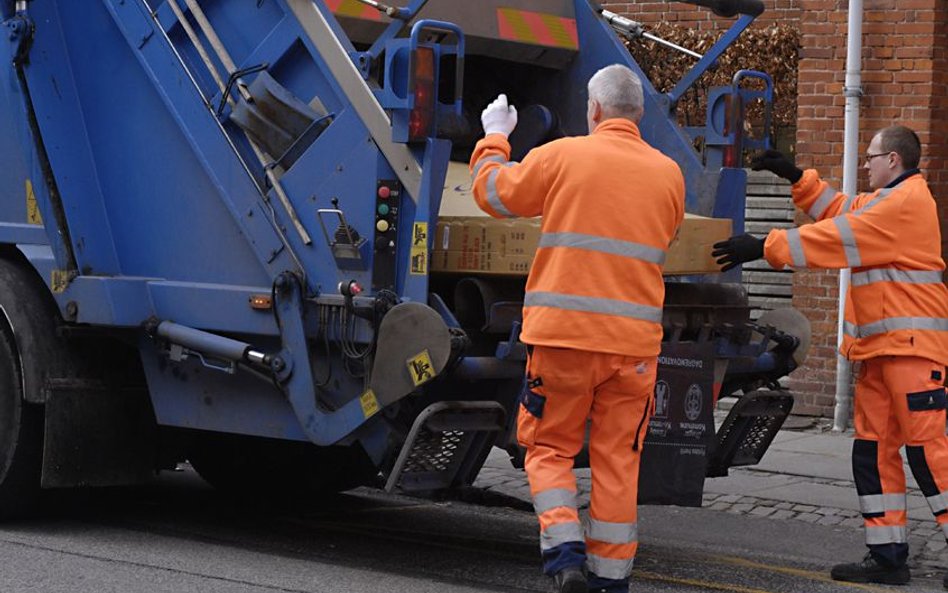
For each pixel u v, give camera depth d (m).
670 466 7.24
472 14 8.45
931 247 7.55
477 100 9.14
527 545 8.12
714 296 8.01
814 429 11.90
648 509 9.31
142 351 7.96
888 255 7.46
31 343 7.96
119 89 7.93
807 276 12.14
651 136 8.50
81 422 8.05
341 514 9.03
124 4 7.89
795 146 12.49
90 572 7.11
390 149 6.97
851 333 7.69
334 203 7.14
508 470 10.45
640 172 6.39
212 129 7.57
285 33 7.38
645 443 7.14
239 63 7.55
